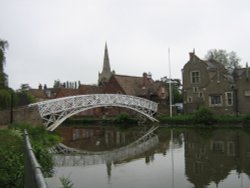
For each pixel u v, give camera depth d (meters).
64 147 27.67
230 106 44.75
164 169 17.66
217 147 24.48
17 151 13.27
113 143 30.36
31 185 4.83
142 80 64.38
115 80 60.94
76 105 38.03
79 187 14.08
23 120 29.05
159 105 51.44
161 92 59.81
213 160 19.58
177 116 48.06
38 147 17.11
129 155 23.06
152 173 16.77
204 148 24.36
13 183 10.12
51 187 13.42
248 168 17.14
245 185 13.96
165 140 30.52
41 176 3.67
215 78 46.38
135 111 52.31
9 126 23.38
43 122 35.91
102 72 101.31
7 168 10.80
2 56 27.34
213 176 15.73
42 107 34.03
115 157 22.33
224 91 45.31
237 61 67.06
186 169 17.45
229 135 31.50
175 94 67.31
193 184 14.34
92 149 26.64
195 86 50.59
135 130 42.28
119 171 17.47
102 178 15.80
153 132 38.47
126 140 32.38
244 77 44.00
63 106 36.31
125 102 45.38
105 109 60.91
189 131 37.25
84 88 67.75
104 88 62.56
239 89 44.16
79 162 20.39
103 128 46.59
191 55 51.47
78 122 56.34
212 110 44.50
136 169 17.92
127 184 14.61
